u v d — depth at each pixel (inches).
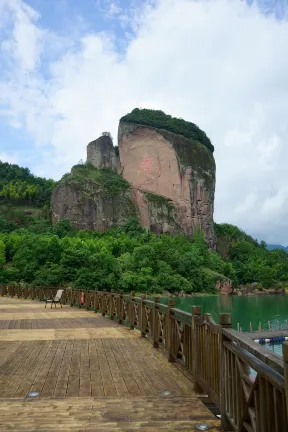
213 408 165.3
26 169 5177.2
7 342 339.6
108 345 322.7
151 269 2380.7
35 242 2121.1
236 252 4106.8
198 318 183.5
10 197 4247.0
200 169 3887.8
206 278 2807.6
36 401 176.2
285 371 80.3
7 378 218.5
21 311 637.9
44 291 912.9
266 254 4175.7
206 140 4180.6
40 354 286.2
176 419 152.0
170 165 3767.2
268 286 3253.0
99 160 4065.0
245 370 117.5
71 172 3823.8
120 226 3432.6
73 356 278.7
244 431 119.3
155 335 308.3
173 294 2402.8
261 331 1195.9
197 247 3184.1
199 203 3843.5
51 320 506.6
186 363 211.6
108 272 1958.7
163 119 4023.1
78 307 714.8
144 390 194.2
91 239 2810.0
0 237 2765.7
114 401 175.8
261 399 97.5
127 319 433.4
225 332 134.7
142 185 3782.0
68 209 3496.6
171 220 3646.7
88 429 141.2
